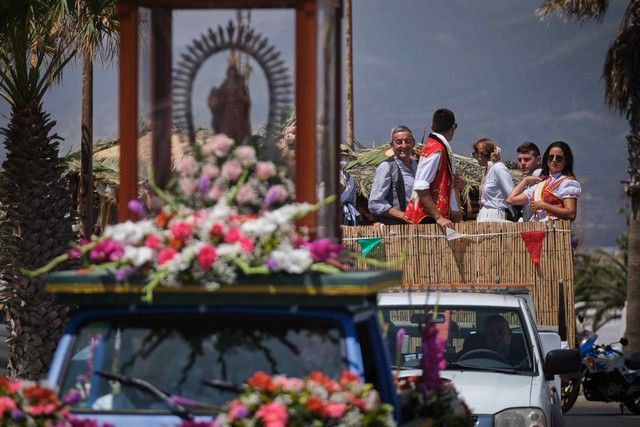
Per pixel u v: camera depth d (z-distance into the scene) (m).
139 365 8.93
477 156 22.23
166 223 8.98
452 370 15.81
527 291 17.78
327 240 8.77
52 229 23.48
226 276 8.57
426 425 9.52
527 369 15.81
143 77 9.74
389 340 15.79
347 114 37.50
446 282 18.58
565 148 20.38
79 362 8.99
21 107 23.31
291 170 9.46
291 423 7.97
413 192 19.45
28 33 23.02
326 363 8.71
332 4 10.03
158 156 9.68
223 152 9.37
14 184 23.41
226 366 8.84
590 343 29.73
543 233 18.58
